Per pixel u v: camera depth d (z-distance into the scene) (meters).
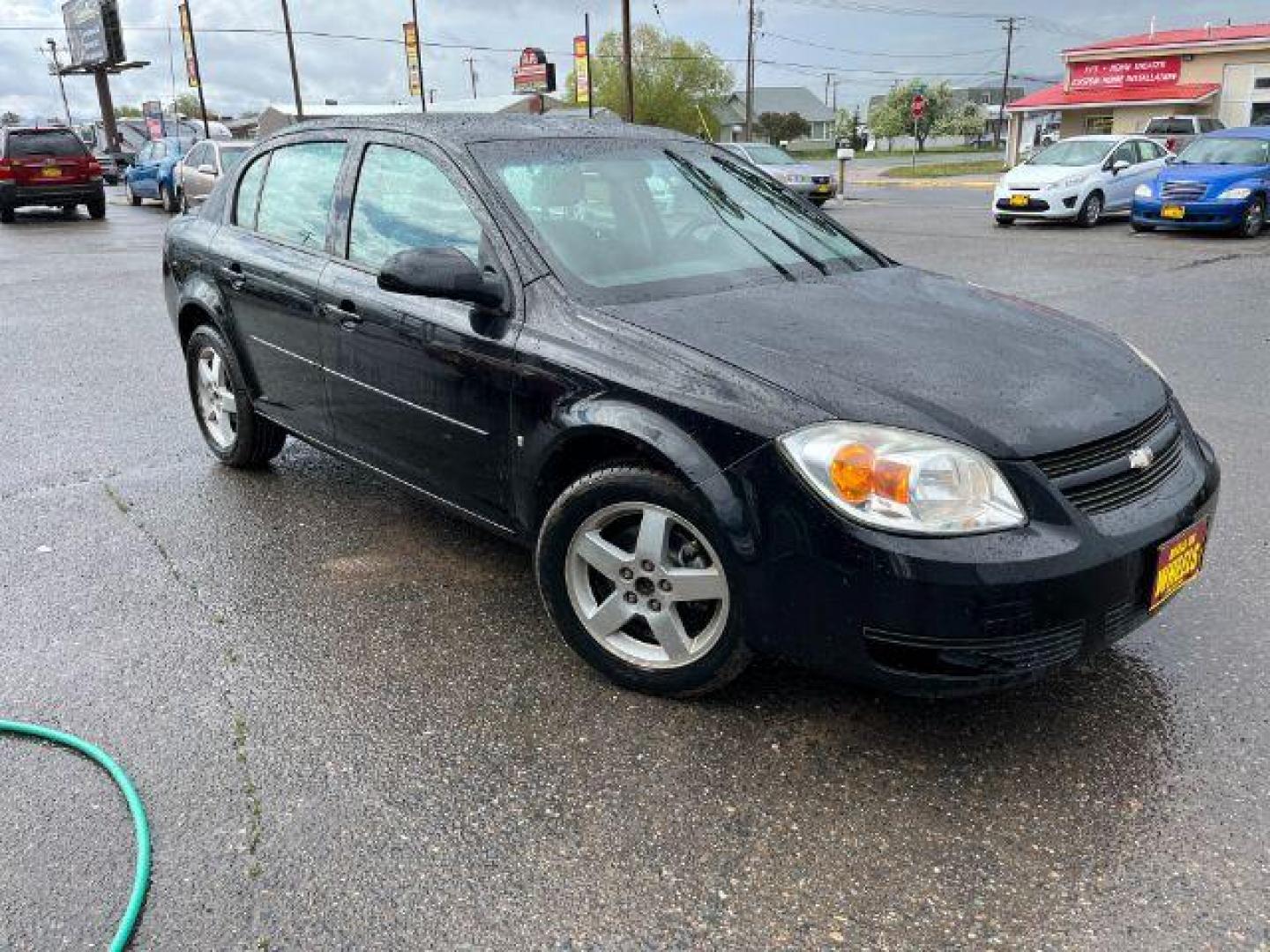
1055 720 2.94
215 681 3.17
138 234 17.47
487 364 3.23
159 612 3.62
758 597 2.67
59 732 2.89
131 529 4.38
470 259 3.36
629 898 2.30
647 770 2.73
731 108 92.44
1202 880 2.32
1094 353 3.10
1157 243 14.32
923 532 2.43
